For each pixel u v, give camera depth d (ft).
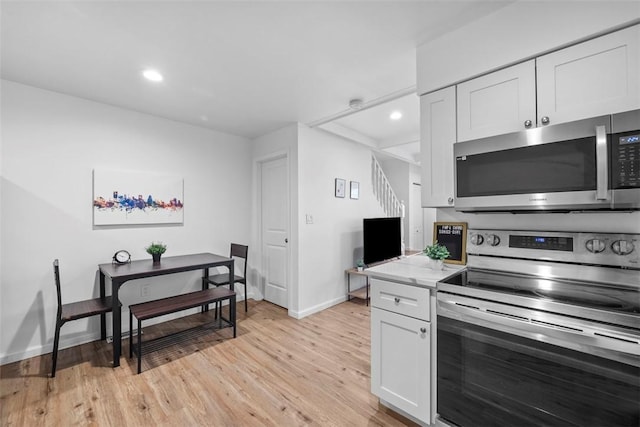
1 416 5.59
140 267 8.55
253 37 5.82
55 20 5.20
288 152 11.48
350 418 5.60
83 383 6.67
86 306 7.83
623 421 3.16
